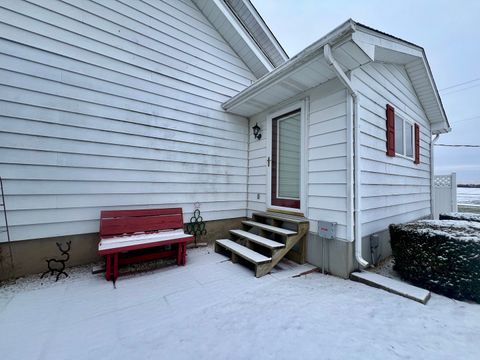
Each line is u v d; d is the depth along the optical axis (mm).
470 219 3969
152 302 2143
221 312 1976
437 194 6598
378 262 3428
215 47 4477
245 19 4840
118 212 3143
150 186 3586
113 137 3256
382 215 3574
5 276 2561
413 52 3660
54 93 2840
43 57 2779
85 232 3035
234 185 4629
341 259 2828
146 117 3559
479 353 1471
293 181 3740
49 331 1688
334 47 2398
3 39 2570
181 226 3570
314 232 3197
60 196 2871
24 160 2652
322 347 1522
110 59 3252
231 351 1492
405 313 1967
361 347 1520
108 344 1554
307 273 2963
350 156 2773
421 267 2578
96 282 2568
